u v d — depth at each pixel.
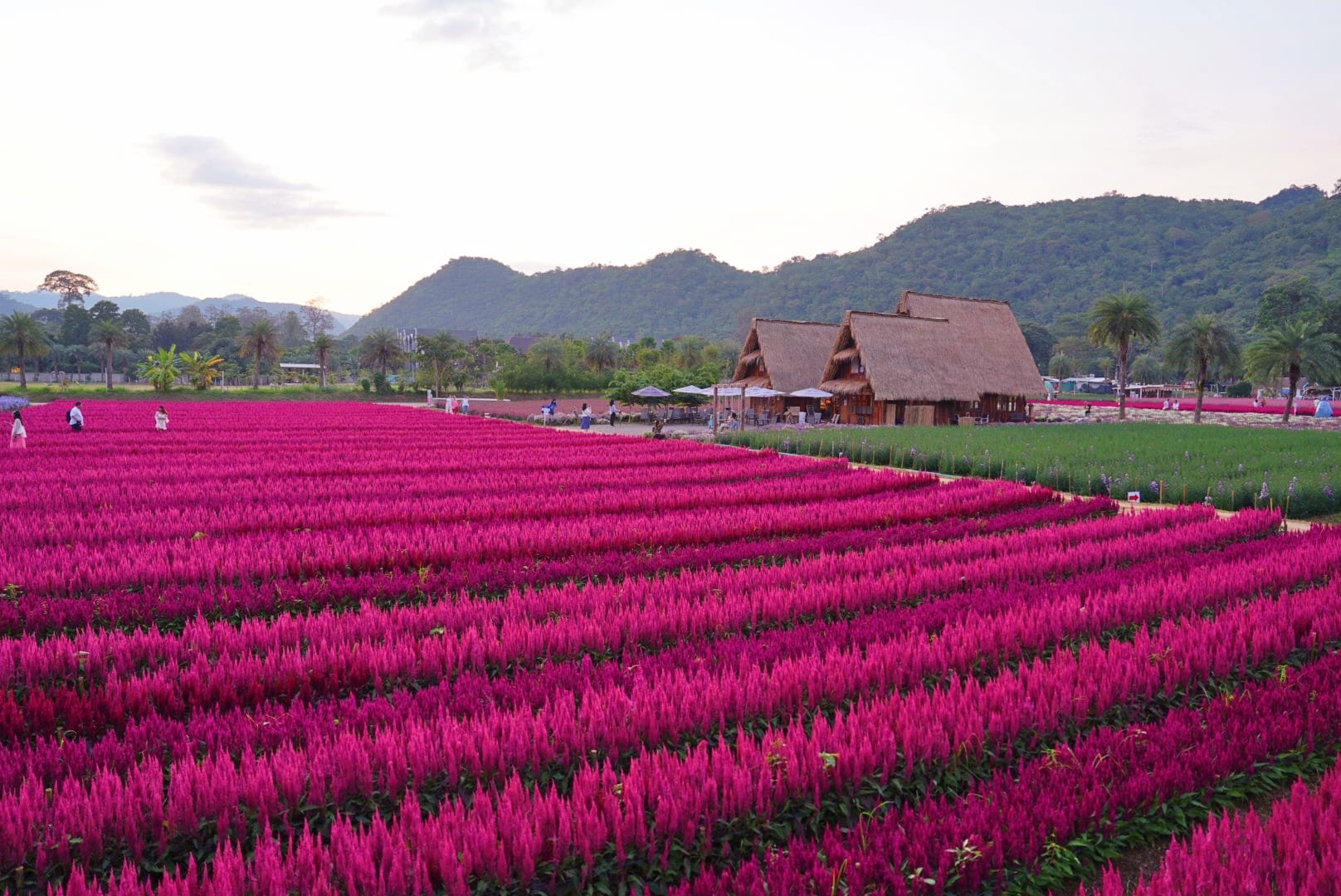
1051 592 9.97
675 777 5.09
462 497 17.73
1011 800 5.27
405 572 11.34
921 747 5.70
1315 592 9.35
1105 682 6.66
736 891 4.37
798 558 12.80
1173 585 9.53
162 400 70.94
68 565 10.66
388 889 4.30
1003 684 6.59
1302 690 6.89
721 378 77.25
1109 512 16.77
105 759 5.64
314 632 8.26
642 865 4.72
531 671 7.60
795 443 32.91
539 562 11.64
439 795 5.46
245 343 84.00
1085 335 132.75
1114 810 5.23
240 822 4.93
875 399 46.53
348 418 46.84
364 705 6.45
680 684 6.66
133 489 18.53
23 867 4.59
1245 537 13.73
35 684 7.20
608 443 31.70
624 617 8.46
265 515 15.02
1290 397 44.41
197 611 9.49
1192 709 6.87
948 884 4.54
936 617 8.85
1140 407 64.06
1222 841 4.66
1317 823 4.84
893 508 15.97
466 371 87.06
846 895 4.34
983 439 31.69
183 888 4.18
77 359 100.69
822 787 5.35
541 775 5.62
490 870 4.48
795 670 6.87
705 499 17.42
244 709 6.70
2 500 16.61
